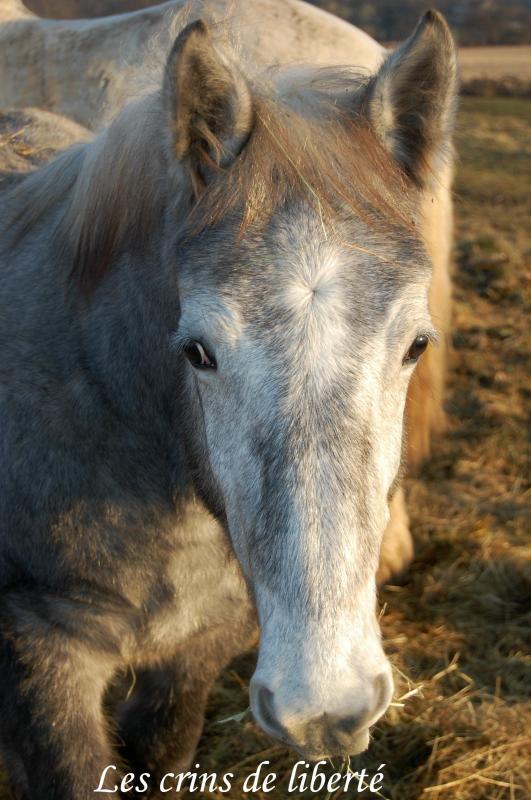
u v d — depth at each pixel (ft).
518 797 9.20
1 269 7.91
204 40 5.75
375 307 5.41
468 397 17.61
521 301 22.27
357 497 5.18
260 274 5.41
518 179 39.24
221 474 5.73
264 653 5.16
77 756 7.20
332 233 5.49
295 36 13.12
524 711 10.31
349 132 6.02
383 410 5.46
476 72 81.10
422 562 12.99
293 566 5.10
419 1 105.81
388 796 9.25
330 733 5.05
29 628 7.22
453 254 25.29
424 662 11.14
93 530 7.19
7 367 7.35
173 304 6.76
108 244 7.11
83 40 14.38
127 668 9.46
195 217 5.89
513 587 12.57
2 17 15.43
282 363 5.29
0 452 7.32
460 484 14.97
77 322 7.34
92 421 7.19
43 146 9.80
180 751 8.84
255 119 5.93
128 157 6.86
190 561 7.51
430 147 6.40
